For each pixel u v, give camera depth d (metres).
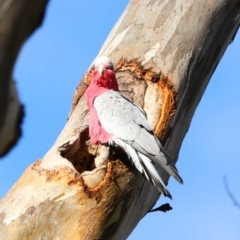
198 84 11.93
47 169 9.83
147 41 11.87
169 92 11.27
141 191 10.55
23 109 4.34
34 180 9.77
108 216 9.81
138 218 10.92
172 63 11.54
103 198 9.75
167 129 11.08
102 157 10.44
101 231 9.76
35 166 9.98
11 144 4.34
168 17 12.01
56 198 9.56
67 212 9.55
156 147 10.22
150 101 11.25
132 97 11.34
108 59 11.46
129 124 10.60
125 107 10.85
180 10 12.00
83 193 9.62
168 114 11.10
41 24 4.18
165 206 11.45
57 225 9.48
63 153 10.58
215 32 12.07
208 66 12.09
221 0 12.02
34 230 9.40
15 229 9.38
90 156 10.95
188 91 11.70
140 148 10.31
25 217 9.44
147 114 11.09
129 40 12.02
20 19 4.08
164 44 11.72
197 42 11.81
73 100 12.20
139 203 10.65
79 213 9.58
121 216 10.10
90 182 9.81
